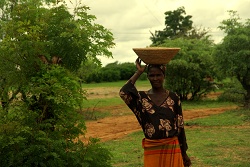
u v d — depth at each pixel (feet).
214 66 76.43
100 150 18.63
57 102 17.66
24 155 16.90
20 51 18.56
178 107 14.26
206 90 91.71
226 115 61.46
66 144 18.16
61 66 19.63
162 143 13.80
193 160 31.65
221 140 40.27
